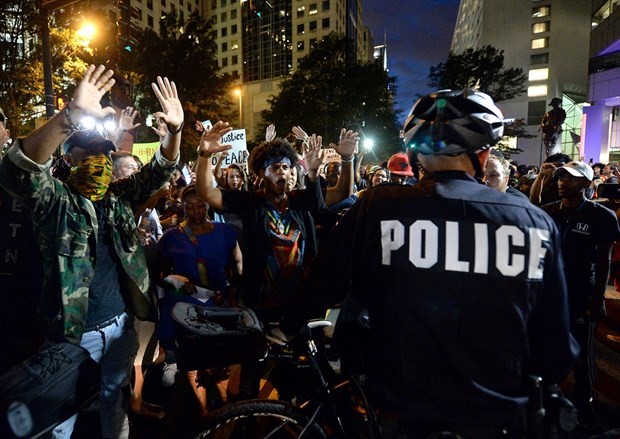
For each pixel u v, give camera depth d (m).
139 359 2.87
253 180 5.51
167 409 2.98
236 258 2.96
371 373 1.24
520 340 1.09
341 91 34.09
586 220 2.77
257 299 2.50
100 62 8.05
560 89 50.75
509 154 46.41
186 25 27.69
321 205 2.74
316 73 35.47
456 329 1.07
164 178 2.30
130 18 8.32
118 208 2.13
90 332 2.01
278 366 2.20
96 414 2.69
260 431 1.84
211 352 1.80
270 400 1.85
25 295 2.16
